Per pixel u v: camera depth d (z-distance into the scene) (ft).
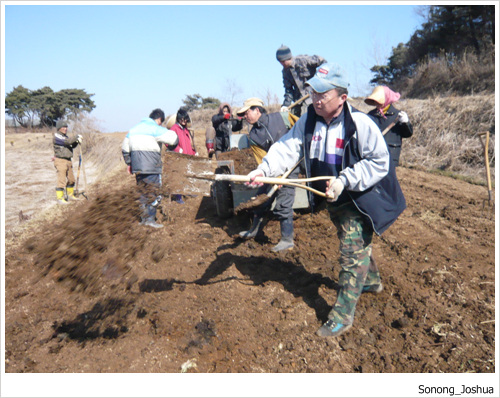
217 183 18.22
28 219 23.65
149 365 9.40
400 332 10.35
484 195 22.45
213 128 24.70
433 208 19.92
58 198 27.86
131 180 28.37
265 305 11.64
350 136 9.02
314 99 9.05
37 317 11.44
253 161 18.89
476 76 56.90
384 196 9.40
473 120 33.42
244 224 18.30
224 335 10.37
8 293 12.85
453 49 73.82
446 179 27.53
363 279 9.97
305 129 9.84
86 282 10.37
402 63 86.33
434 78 63.62
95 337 10.46
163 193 12.31
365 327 10.59
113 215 11.53
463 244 15.28
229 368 9.30
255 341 10.23
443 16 76.13
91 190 30.09
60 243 10.60
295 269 13.47
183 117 20.71
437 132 33.91
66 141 28.02
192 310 11.41
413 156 33.30
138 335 10.47
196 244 16.03
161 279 13.19
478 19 71.72
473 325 10.32
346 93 9.02
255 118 14.25
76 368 9.30
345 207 9.75
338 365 9.36
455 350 9.47
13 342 10.30
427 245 15.20
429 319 10.70
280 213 14.51
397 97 13.61
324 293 11.98
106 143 55.26
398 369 9.16
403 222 17.97
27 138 83.76
